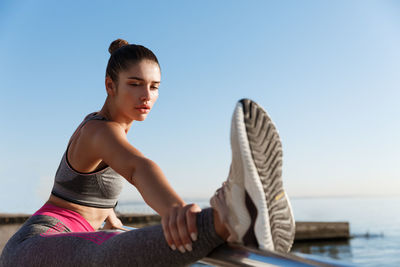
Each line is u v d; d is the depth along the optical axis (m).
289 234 0.79
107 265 0.90
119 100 1.34
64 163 1.33
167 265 0.84
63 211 1.31
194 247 0.79
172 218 0.78
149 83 1.31
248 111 0.71
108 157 1.05
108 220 1.60
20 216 18.00
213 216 0.78
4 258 1.19
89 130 1.14
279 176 0.74
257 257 0.72
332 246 27.47
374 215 85.12
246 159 0.70
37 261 1.05
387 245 30.80
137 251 0.86
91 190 1.32
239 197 0.73
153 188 0.85
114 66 1.34
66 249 1.01
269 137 0.72
